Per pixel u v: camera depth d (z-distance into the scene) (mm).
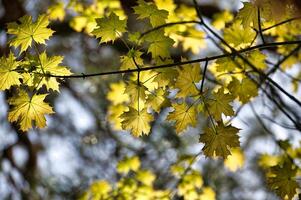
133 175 3684
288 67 3262
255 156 5684
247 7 1827
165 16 1967
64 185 5090
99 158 5238
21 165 5031
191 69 1939
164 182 4402
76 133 5383
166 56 1949
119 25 1932
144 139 5098
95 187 3312
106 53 5484
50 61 1840
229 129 1886
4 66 1816
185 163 3416
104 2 3092
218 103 1917
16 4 4176
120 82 3125
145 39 1948
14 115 1890
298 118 3057
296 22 2189
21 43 1893
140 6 1948
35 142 5164
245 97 2318
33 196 4840
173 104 1931
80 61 5465
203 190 3439
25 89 1884
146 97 1972
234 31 2279
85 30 3115
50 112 1900
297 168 2695
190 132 5008
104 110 5227
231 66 2297
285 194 2348
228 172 5766
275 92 3055
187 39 3066
